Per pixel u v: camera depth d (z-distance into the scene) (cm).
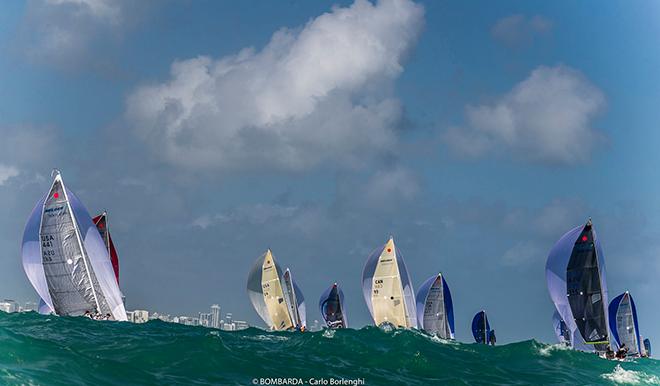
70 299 11906
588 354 9000
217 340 6538
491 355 8481
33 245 12056
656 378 7738
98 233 12119
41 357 5159
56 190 11812
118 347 6350
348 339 8131
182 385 5153
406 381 6209
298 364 6412
